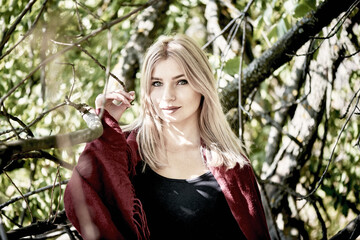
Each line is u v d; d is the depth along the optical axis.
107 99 1.69
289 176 3.08
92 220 1.57
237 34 3.26
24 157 1.55
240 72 2.11
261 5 2.75
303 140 3.06
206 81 1.79
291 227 3.09
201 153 1.81
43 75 2.04
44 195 2.68
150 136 1.78
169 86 1.74
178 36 1.79
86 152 1.62
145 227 1.69
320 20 2.31
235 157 1.83
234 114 2.56
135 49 3.49
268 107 3.64
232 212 1.76
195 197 1.73
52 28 1.46
